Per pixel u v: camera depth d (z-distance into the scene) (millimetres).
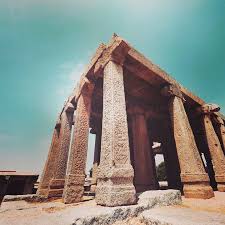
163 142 15258
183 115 7855
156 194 4551
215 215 3105
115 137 4664
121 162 4410
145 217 3225
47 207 5219
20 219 3789
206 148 15141
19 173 14648
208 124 10359
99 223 3018
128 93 9953
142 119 9898
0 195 13375
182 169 6996
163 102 10812
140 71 7547
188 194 6418
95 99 10773
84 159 7184
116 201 3719
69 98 10328
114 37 6387
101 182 4258
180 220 2721
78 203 5824
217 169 9461
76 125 7570
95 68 7188
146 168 8172
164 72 8289
